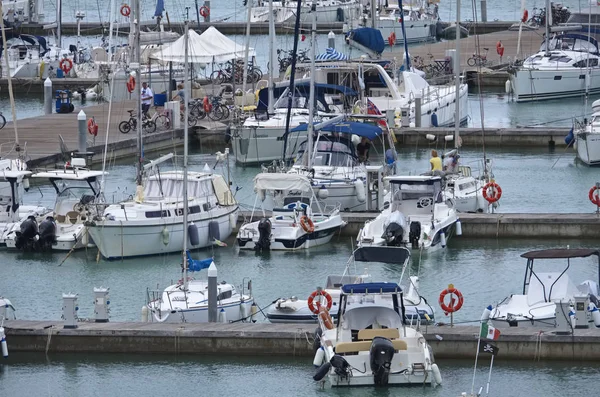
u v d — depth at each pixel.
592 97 161.38
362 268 87.81
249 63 163.38
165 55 140.88
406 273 86.12
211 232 92.81
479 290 82.12
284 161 109.69
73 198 94.94
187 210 83.88
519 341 67.88
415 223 90.56
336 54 138.75
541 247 93.38
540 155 127.12
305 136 119.69
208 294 72.31
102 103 151.38
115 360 69.88
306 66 134.50
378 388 63.53
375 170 101.56
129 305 79.81
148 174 97.81
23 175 96.56
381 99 135.62
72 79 169.75
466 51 187.25
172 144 130.25
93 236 89.75
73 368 69.38
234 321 73.81
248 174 118.12
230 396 65.25
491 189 100.56
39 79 172.25
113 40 195.25
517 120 145.50
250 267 88.31
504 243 94.62
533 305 72.62
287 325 70.94
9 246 93.19
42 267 88.88
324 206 100.44
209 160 124.00
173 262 89.94
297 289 82.62
